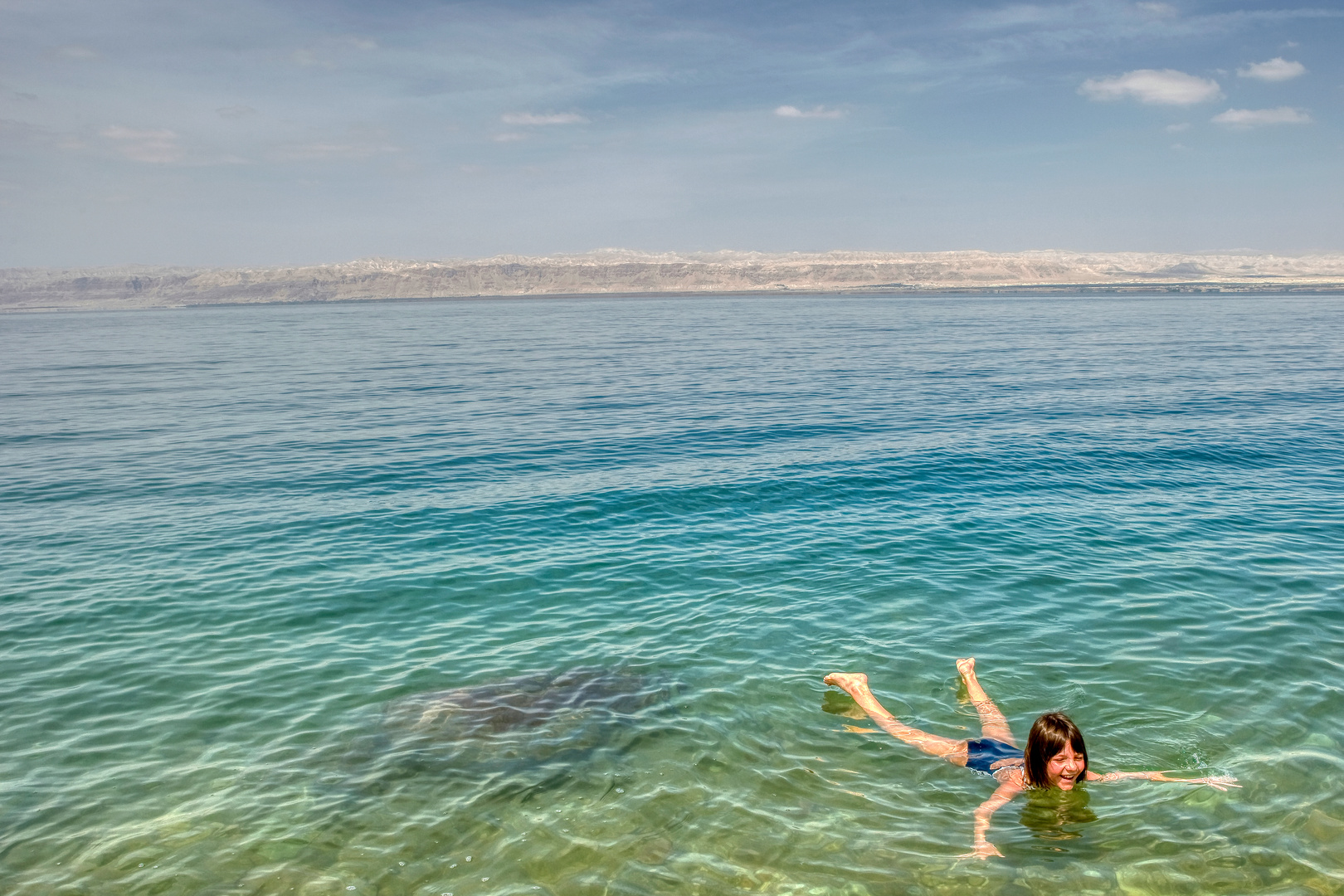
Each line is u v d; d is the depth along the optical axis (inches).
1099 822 245.4
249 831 249.0
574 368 1893.5
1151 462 740.7
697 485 681.0
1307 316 4237.2
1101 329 3216.0
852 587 445.7
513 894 221.0
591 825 250.7
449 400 1310.3
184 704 330.0
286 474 755.4
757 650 371.6
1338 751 278.1
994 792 261.9
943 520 567.5
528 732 305.4
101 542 547.2
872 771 276.5
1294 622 382.6
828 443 863.7
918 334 3065.9
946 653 363.3
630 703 326.0
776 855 235.3
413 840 244.8
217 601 441.1
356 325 5002.5
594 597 442.9
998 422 980.6
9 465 808.3
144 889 222.7
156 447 900.0
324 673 357.4
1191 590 427.8
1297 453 773.3
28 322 6884.8
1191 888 217.2
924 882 222.5
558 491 669.3
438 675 353.1
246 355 2481.5
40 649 382.0
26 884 224.4
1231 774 267.0
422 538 550.6
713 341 2886.3
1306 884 217.9
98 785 274.5
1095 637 374.6
